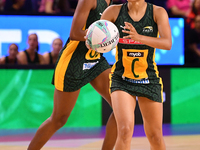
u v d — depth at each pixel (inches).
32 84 725.9
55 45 718.5
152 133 369.1
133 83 368.8
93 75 426.9
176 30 757.9
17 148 551.2
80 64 415.5
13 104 722.2
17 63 717.3
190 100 788.0
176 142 584.1
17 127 727.7
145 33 367.2
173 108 781.9
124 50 370.9
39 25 708.7
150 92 366.9
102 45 346.9
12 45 706.2
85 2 386.3
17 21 701.3
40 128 423.8
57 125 424.8
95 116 753.0
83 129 717.3
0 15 695.7
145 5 370.6
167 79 771.4
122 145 333.7
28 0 807.7
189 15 892.6
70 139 622.2
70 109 425.7
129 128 334.3
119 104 351.3
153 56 377.4
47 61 726.5
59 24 714.2
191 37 837.8
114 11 378.3
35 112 730.8
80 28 388.8
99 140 611.8
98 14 408.8
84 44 412.2
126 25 335.9
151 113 366.9
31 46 713.0
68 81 412.8
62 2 818.2
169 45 350.3
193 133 666.8
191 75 783.1
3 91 716.7
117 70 381.7
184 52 767.1
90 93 748.6
